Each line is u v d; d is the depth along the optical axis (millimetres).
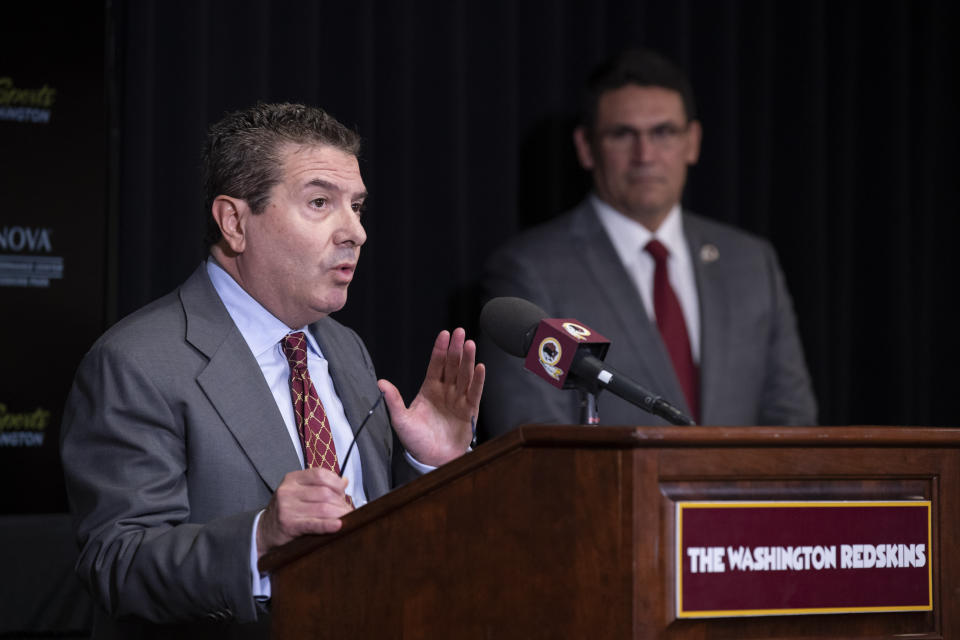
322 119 3801
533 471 2383
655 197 6863
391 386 3594
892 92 8750
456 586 2438
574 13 8031
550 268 6672
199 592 3006
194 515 3465
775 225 8539
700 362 6707
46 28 5988
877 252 8742
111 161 6148
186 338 3600
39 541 5824
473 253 7645
